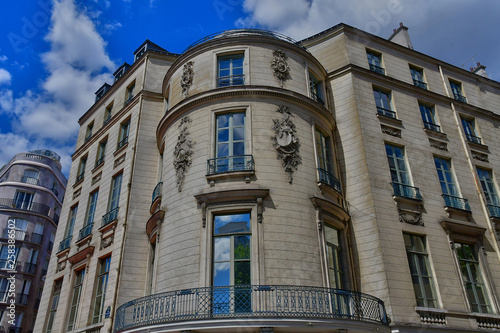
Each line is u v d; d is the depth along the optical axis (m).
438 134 21.28
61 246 23.39
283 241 13.96
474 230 18.64
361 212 17.06
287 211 14.58
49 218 40.28
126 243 17.88
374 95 20.64
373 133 18.95
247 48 18.33
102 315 17.03
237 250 13.92
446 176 20.27
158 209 16.80
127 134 22.30
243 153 15.77
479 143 22.55
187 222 14.76
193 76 18.48
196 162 15.89
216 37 19.77
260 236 13.84
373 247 16.12
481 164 21.81
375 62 22.33
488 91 26.19
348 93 19.91
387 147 19.22
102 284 18.45
